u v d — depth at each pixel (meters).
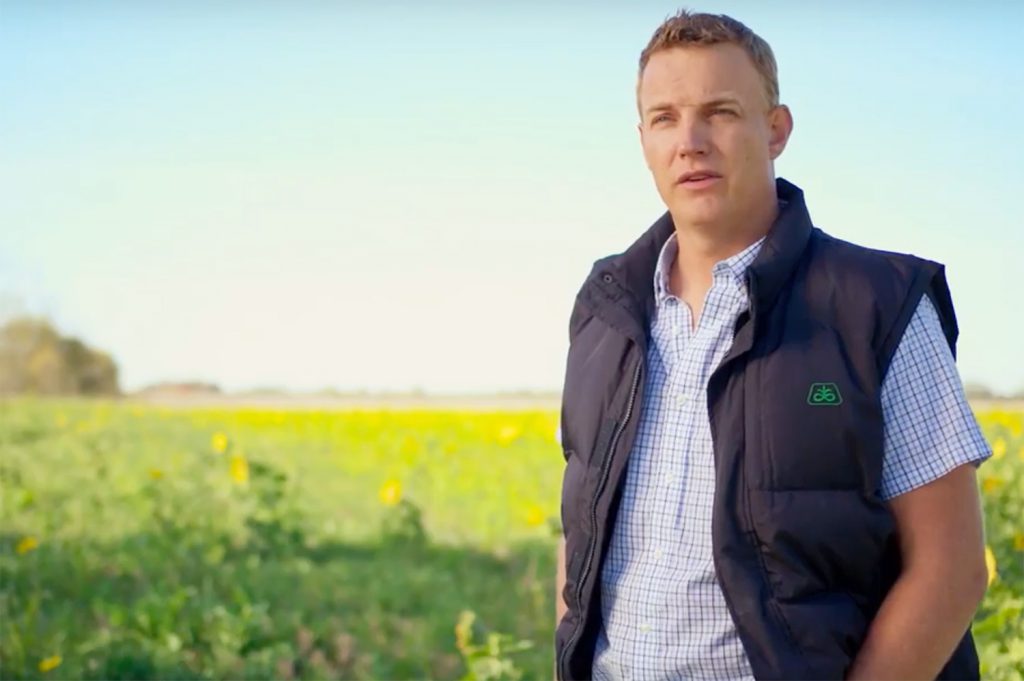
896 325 2.51
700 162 2.65
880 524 2.48
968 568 2.50
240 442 20.91
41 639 6.91
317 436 21.84
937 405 2.50
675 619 2.59
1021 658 4.40
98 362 46.72
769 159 2.72
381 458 17.62
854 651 2.52
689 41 2.67
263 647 6.82
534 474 15.12
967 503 2.51
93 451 17.56
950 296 2.61
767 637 2.47
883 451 2.49
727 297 2.65
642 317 2.75
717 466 2.54
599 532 2.69
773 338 2.55
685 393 2.64
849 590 2.53
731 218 2.67
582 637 2.76
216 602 7.46
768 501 2.49
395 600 8.05
